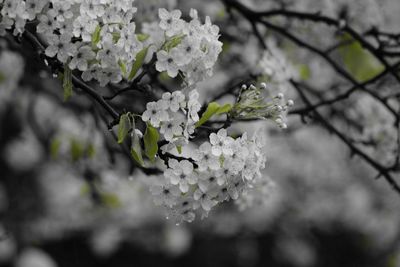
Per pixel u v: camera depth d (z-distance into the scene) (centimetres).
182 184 321
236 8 613
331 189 1176
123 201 941
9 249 1200
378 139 649
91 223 1207
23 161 1228
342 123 706
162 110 322
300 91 596
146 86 358
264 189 561
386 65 561
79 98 752
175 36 333
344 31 586
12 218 1251
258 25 684
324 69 736
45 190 1240
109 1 329
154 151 324
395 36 580
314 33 686
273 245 1521
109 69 342
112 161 648
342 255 1468
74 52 331
